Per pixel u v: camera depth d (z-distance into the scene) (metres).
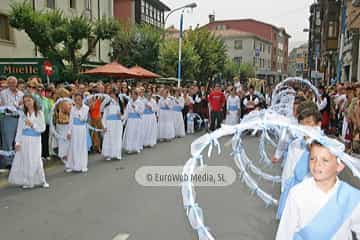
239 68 53.22
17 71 14.30
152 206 5.68
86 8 24.72
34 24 15.59
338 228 2.46
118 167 8.38
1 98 8.09
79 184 6.93
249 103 14.54
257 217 5.33
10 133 7.85
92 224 4.96
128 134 10.13
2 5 17.77
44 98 8.77
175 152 10.38
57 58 16.64
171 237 4.54
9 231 4.72
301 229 2.53
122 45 25.08
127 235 4.60
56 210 5.49
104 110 9.29
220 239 4.56
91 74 15.01
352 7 20.94
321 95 13.14
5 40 18.05
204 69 34.34
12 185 6.82
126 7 35.38
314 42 43.66
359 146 8.88
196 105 15.52
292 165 4.50
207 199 6.12
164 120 12.81
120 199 6.02
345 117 10.34
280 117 4.38
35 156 6.61
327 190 2.54
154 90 13.86
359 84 10.53
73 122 7.86
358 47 20.72
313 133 2.93
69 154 7.94
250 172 7.78
